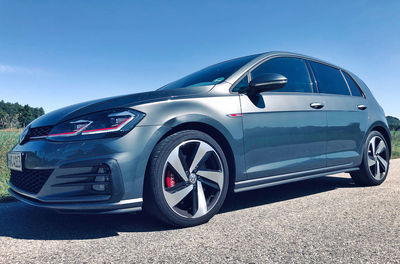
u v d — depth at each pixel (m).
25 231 2.12
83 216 2.48
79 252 1.69
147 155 2.00
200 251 1.66
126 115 2.00
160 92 2.29
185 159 2.22
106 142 1.92
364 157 3.50
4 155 6.33
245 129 2.45
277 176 2.66
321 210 2.50
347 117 3.31
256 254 1.60
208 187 2.33
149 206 2.08
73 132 1.96
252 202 2.89
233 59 3.16
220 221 2.26
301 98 2.92
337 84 3.49
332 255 1.57
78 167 1.90
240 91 2.56
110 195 1.90
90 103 2.22
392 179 4.13
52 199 1.92
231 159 2.42
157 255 1.62
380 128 3.80
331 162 3.11
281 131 2.67
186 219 2.10
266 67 2.88
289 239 1.82
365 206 2.61
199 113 2.22
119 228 2.14
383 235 1.87
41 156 1.97
